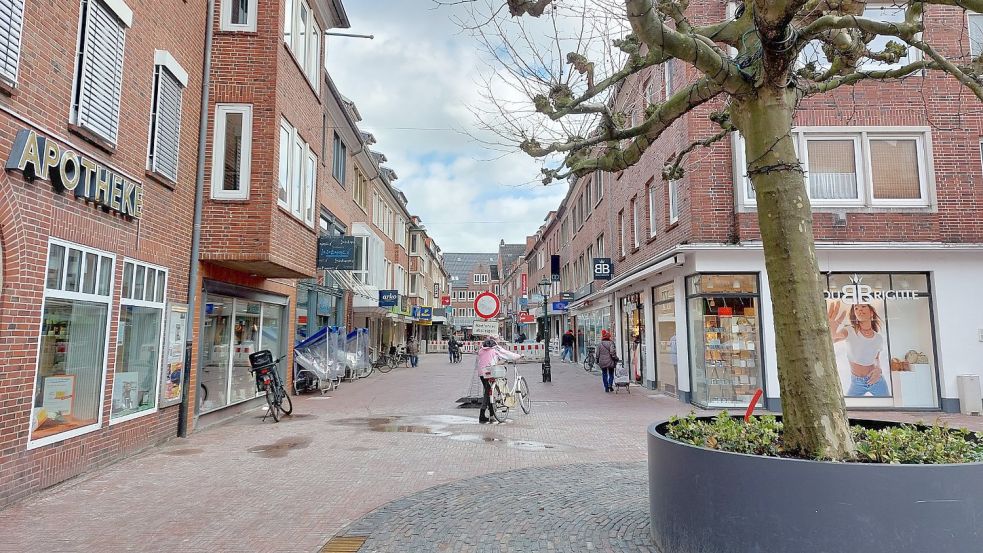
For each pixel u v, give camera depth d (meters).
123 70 7.18
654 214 15.27
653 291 15.86
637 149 5.48
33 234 5.59
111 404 7.08
